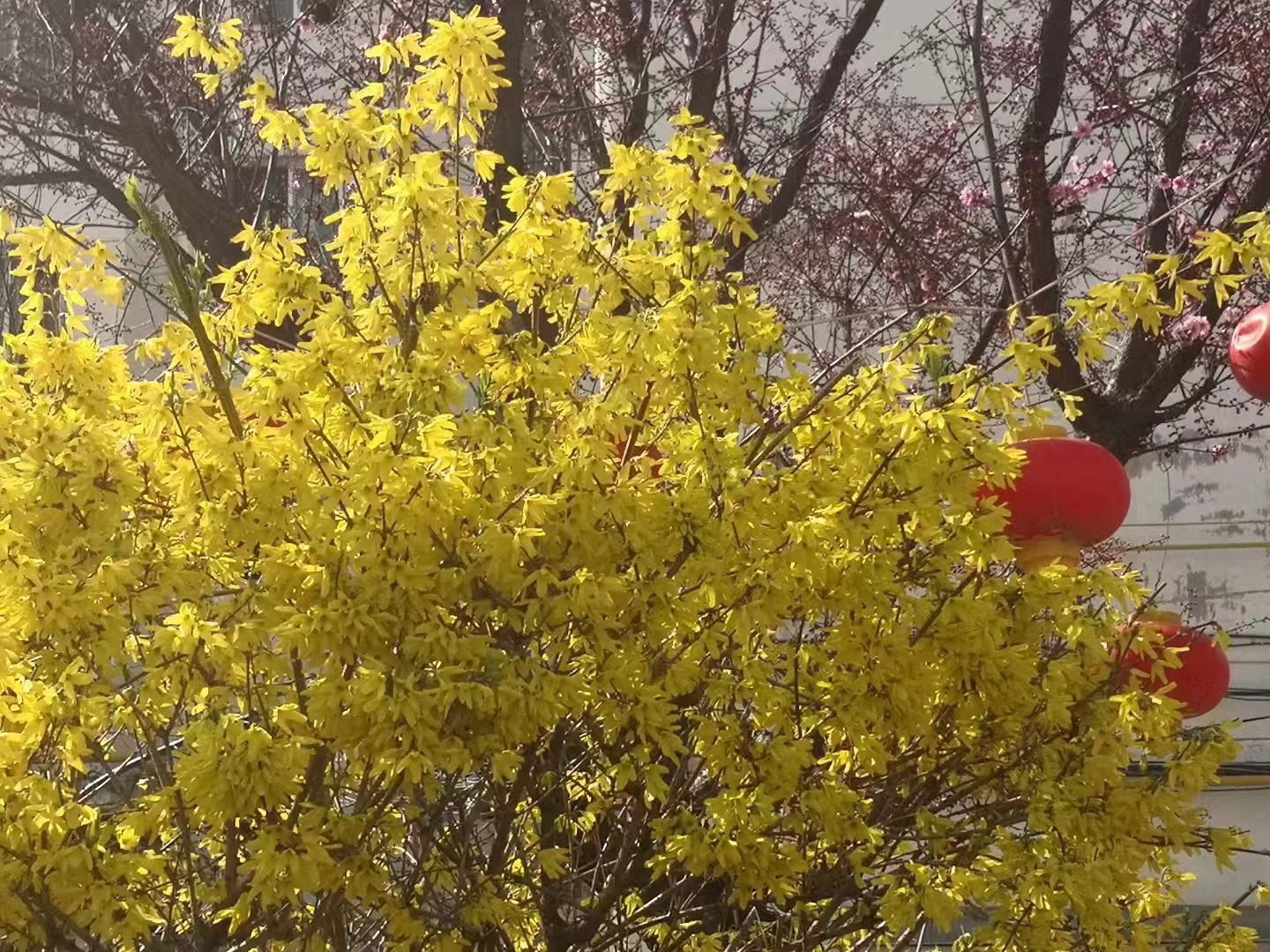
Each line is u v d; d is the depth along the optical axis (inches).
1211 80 251.8
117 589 88.8
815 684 111.3
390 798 96.0
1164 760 115.9
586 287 112.7
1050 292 204.5
